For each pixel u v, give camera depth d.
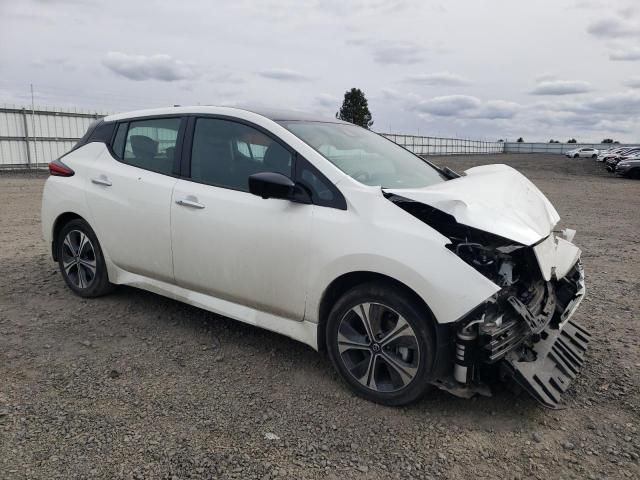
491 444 2.76
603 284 5.75
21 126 23.34
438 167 4.51
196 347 3.82
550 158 60.09
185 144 3.92
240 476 2.43
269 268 3.37
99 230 4.38
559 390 3.05
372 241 2.95
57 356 3.60
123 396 3.10
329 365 3.60
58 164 4.75
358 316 3.11
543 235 3.01
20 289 4.96
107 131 4.53
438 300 2.75
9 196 12.62
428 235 2.84
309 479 2.44
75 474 2.39
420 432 2.85
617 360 3.76
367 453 2.65
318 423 2.90
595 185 22.14
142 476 2.40
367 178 3.40
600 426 2.94
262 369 3.52
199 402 3.07
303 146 3.36
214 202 3.61
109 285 4.66
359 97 71.00
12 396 3.05
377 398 3.09
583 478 2.50
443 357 2.88
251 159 3.56
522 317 2.92
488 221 2.82
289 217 3.27
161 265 4.00
